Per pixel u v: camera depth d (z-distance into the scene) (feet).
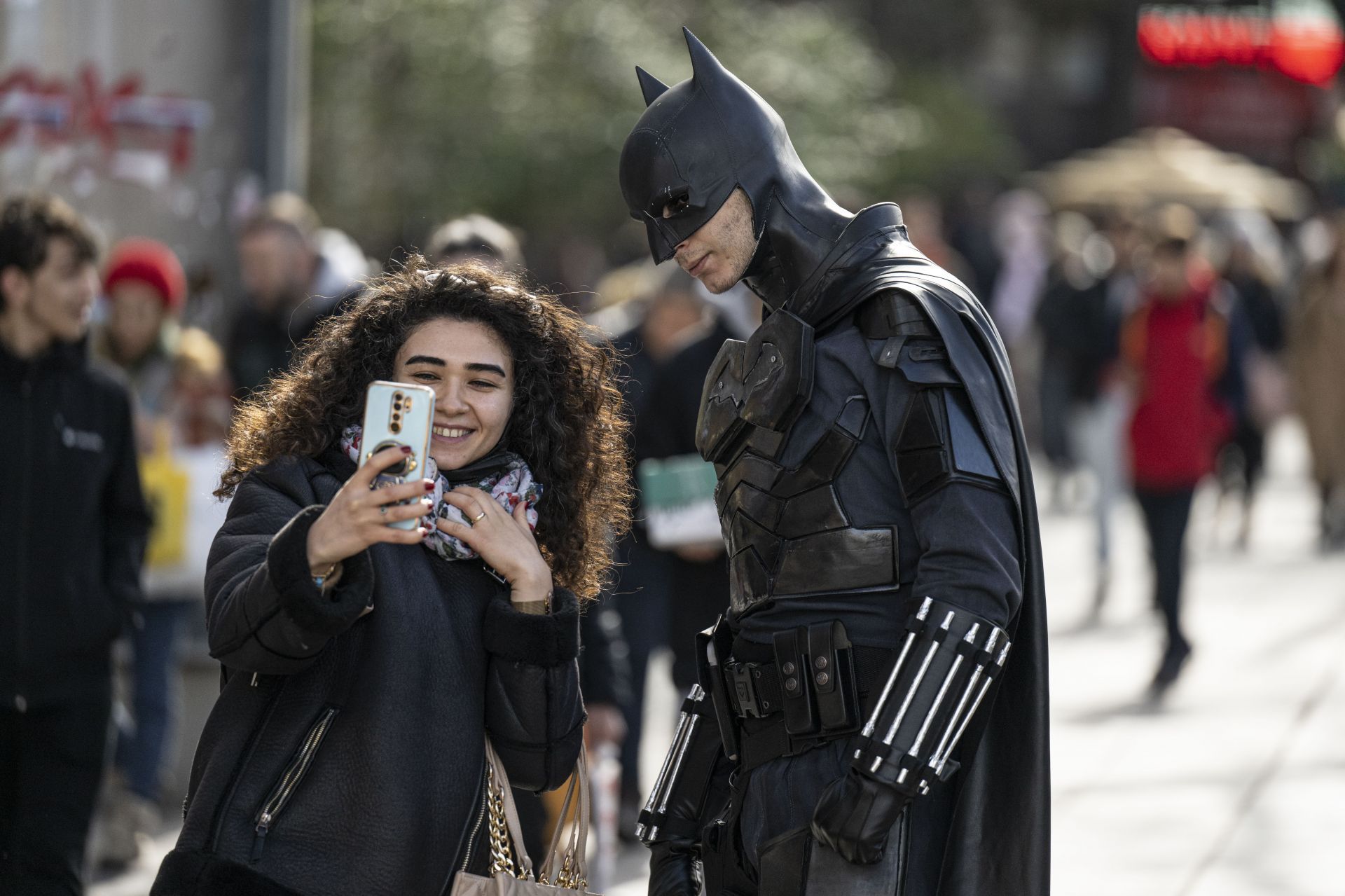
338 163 92.17
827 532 15.53
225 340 40.22
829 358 15.69
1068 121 213.87
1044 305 78.89
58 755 24.56
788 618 15.89
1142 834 31.68
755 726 16.30
